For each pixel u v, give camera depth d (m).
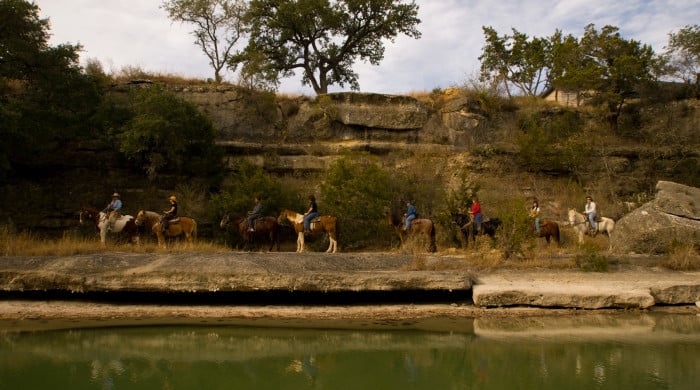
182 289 13.12
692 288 13.93
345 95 31.06
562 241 23.31
